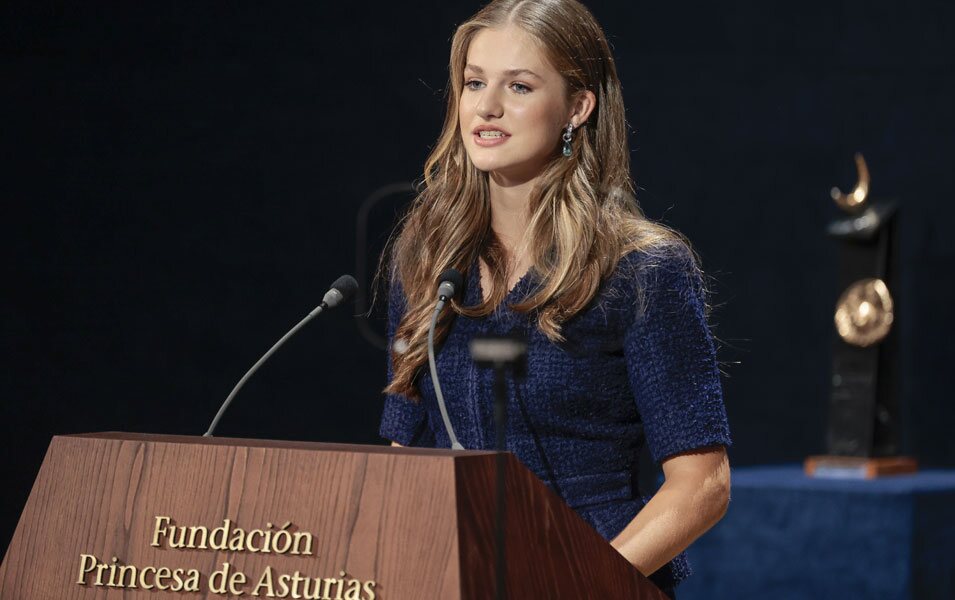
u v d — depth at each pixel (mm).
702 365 7531
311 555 5203
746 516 19562
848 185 23094
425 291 8336
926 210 23047
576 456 7711
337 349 20938
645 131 22453
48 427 19875
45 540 5613
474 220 8328
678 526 7168
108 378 20125
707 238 22656
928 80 22922
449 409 7988
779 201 22922
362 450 5344
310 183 20969
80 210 20062
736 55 22766
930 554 18766
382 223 21047
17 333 19812
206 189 20594
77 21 19953
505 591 5168
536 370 7672
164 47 20359
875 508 18734
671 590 7719
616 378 7703
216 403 20547
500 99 7930
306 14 21000
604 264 7668
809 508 19141
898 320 20969
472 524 5055
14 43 19750
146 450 5562
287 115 20922
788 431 22828
